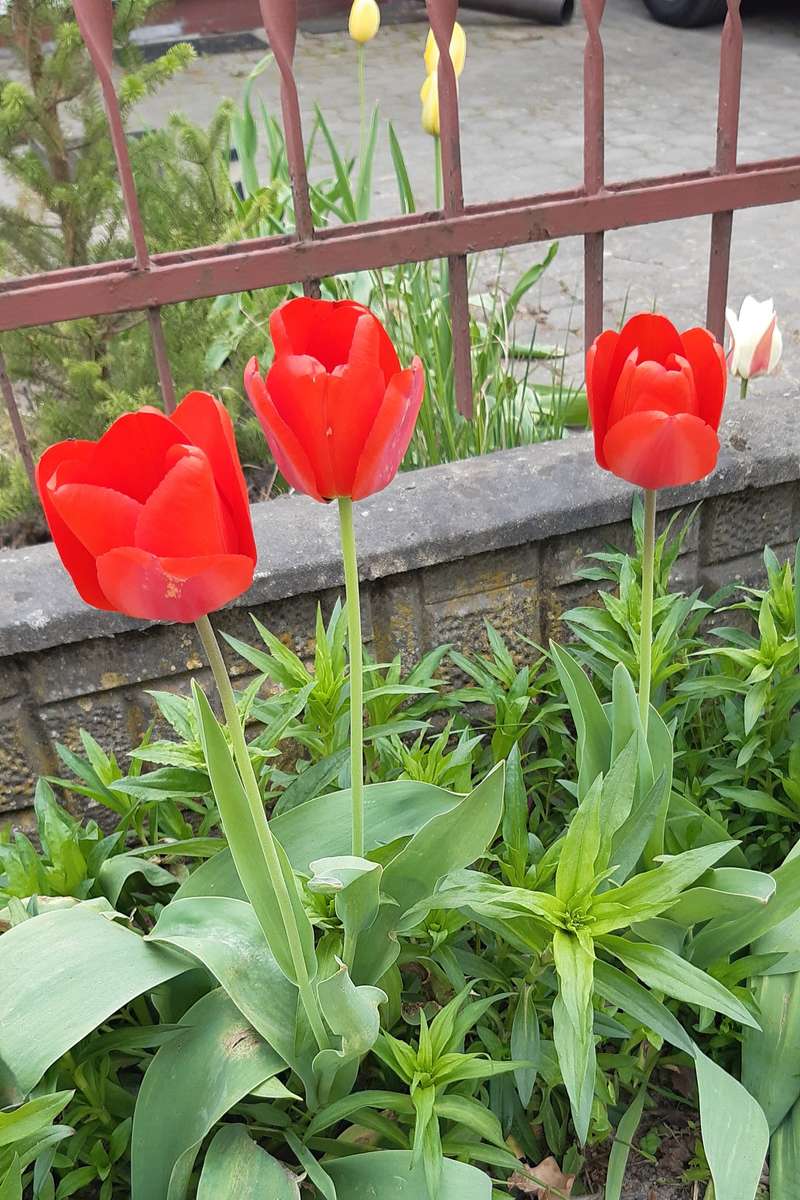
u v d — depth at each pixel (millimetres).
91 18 938
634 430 723
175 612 606
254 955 812
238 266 1028
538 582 1105
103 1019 763
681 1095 957
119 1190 884
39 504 1270
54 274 1007
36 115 1206
